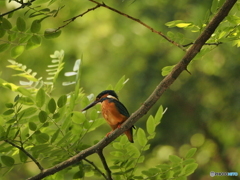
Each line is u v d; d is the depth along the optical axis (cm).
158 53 1477
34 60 1638
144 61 1480
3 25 475
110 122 609
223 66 1425
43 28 1619
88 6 1580
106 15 1576
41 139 503
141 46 1481
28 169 1567
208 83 1441
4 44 493
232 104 1423
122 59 1520
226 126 1459
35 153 539
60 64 616
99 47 1586
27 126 533
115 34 1551
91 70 1576
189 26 555
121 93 1467
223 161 1522
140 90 1443
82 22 1606
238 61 1407
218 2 536
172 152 1490
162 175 558
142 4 1481
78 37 1612
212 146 1519
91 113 536
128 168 572
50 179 589
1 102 1457
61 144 536
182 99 1462
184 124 1462
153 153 1499
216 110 1452
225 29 556
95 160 1530
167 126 1471
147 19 1455
